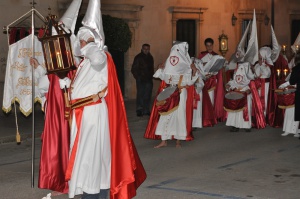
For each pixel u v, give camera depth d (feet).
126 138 24.71
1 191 28.71
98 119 24.27
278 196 27.78
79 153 24.18
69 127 26.86
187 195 27.84
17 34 37.01
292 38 100.78
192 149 40.52
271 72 51.65
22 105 32.96
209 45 51.62
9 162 36.45
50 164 26.53
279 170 33.65
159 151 39.73
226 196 27.68
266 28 94.32
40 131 48.47
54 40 25.30
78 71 24.73
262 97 51.31
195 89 44.93
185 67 39.96
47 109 26.68
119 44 66.80
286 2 98.07
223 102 52.39
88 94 24.18
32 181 29.27
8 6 59.00
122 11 71.36
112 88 24.58
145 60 59.77
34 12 29.35
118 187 24.35
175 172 32.99
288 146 42.09
